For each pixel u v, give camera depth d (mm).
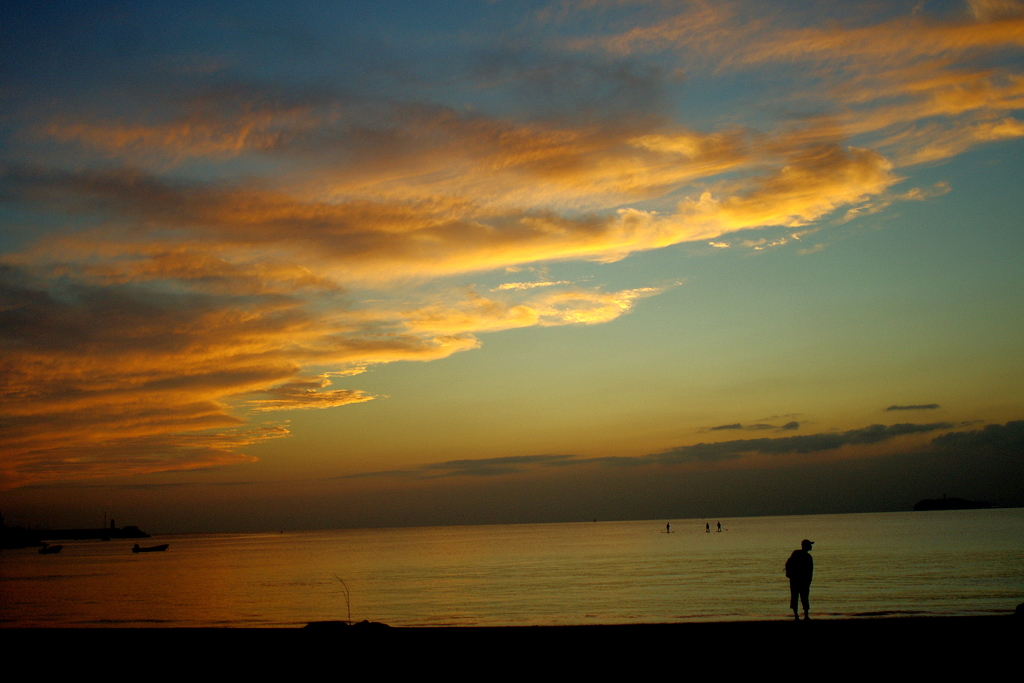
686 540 166125
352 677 13906
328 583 74938
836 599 44125
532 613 43250
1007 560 73312
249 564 123250
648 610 42500
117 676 14664
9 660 16203
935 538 127875
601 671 13797
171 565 126312
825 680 12625
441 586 66938
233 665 15109
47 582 84688
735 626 17031
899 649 14297
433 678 13719
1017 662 13227
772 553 101062
